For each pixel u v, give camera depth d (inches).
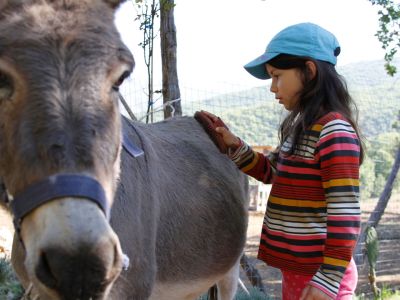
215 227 141.0
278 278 315.6
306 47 104.0
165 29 224.8
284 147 109.6
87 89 74.4
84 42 76.1
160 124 153.9
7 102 73.9
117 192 102.2
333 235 95.6
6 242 268.7
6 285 206.1
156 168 123.8
